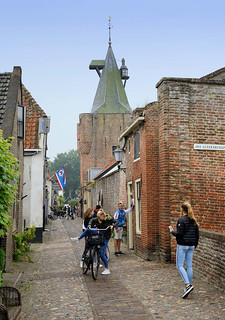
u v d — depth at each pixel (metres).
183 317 5.46
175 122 10.94
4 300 5.18
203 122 11.12
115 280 8.42
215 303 6.09
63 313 5.98
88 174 46.53
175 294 6.86
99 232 8.77
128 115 49.59
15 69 12.84
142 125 12.08
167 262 10.67
